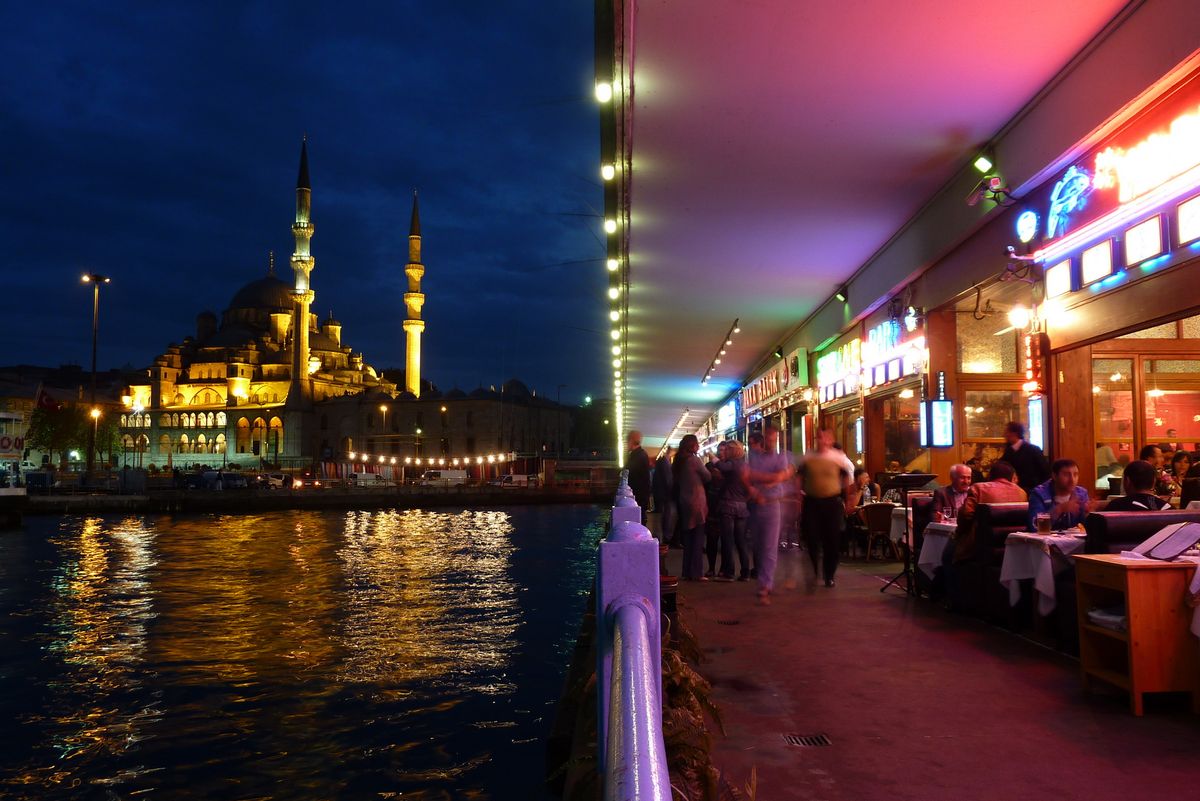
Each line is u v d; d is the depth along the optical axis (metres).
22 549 31.80
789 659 5.96
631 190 11.34
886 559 12.31
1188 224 6.66
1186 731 4.24
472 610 17.03
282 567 25.31
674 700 3.16
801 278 16.34
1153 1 6.54
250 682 11.07
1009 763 3.81
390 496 70.00
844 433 18.47
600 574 1.65
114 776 7.77
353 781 7.63
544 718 9.45
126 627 15.19
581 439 161.50
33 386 105.06
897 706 4.76
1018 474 8.35
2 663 12.27
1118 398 10.70
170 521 51.19
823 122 9.07
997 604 6.97
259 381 121.75
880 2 6.68
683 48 7.45
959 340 12.34
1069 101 7.86
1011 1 6.70
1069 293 8.49
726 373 31.73
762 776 3.68
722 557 10.46
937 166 10.36
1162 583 4.55
